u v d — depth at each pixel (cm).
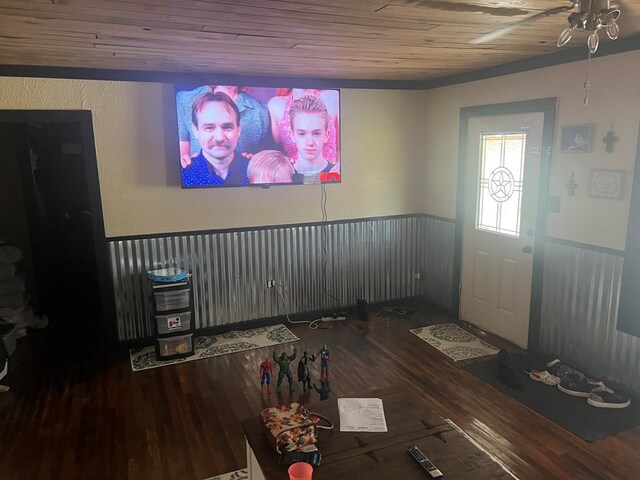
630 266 316
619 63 310
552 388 338
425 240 516
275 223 455
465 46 307
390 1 202
